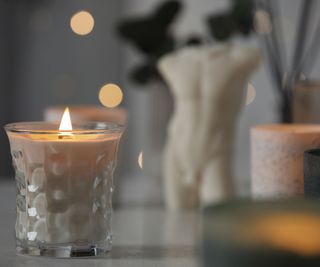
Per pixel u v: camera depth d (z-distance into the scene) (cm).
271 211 45
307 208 45
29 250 61
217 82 84
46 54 221
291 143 70
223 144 86
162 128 104
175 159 87
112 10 215
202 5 150
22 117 223
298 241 41
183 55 87
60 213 60
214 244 43
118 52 216
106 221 62
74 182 60
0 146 219
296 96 84
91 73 218
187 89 85
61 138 60
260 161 72
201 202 87
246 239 42
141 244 68
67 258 61
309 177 59
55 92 221
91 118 86
